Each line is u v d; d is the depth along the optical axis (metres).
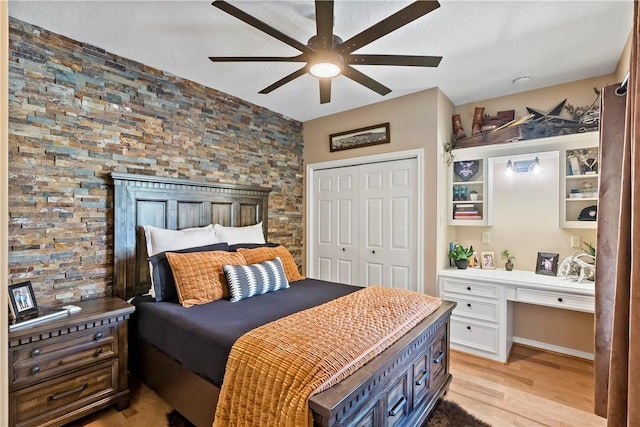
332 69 1.99
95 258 2.34
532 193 3.09
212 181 3.14
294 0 1.84
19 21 2.02
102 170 2.39
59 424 1.79
